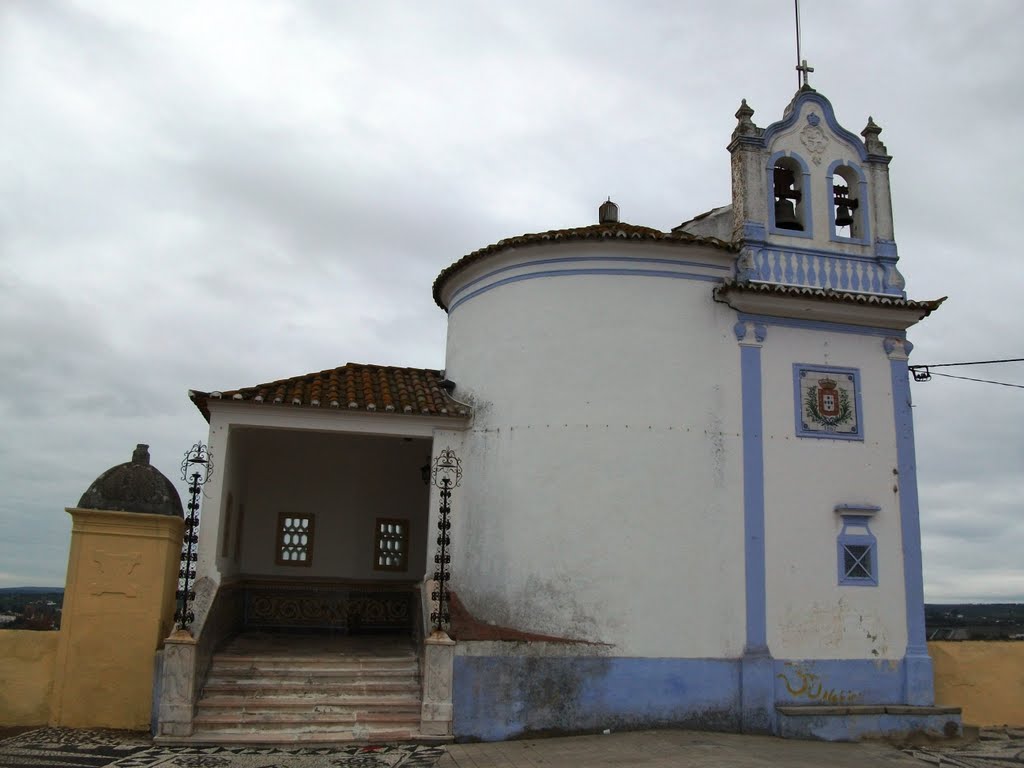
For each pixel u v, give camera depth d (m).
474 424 14.19
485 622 13.15
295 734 11.25
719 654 12.53
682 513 12.82
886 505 13.66
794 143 14.63
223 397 13.27
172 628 12.29
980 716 14.26
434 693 11.59
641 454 12.94
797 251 14.18
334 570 16.59
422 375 16.12
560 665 12.06
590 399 13.16
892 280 14.49
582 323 13.45
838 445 13.66
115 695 11.77
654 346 13.28
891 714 12.67
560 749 11.06
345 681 12.64
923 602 13.51
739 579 12.81
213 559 12.96
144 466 12.73
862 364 14.06
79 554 12.05
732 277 13.83
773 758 10.80
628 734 11.93
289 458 16.84
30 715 11.77
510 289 14.13
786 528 13.14
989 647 14.64
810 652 12.85
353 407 13.61
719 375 13.39
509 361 13.85
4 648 11.94
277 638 15.11
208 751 10.59
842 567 13.26
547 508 12.96
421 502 17.28
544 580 12.73
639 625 12.42
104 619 11.94
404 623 16.50
